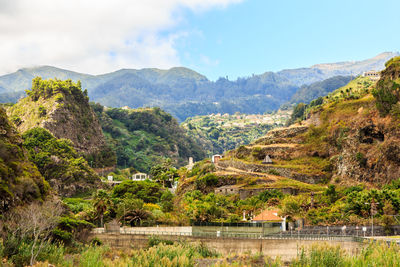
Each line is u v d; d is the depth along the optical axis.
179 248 90.88
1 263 76.69
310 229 117.88
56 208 109.50
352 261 65.75
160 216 148.50
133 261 80.62
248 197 191.75
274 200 170.50
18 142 141.12
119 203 158.62
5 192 102.31
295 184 195.88
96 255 87.81
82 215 139.88
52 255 84.88
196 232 122.31
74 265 84.75
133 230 127.38
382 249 67.44
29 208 99.06
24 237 89.75
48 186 135.50
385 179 184.25
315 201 160.38
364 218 119.62
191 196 196.25
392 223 111.56
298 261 69.62
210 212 144.12
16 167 119.12
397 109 196.88
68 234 105.25
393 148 184.75
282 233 115.50
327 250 69.06
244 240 101.12
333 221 124.62
